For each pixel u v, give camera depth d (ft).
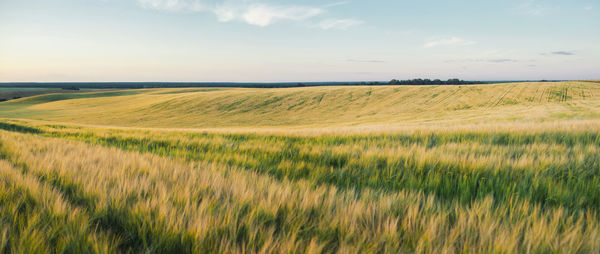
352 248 4.47
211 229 4.88
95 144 18.86
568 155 10.96
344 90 253.44
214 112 211.82
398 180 8.71
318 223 5.33
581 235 4.80
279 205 5.98
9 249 4.50
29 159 10.68
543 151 11.67
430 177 8.46
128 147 17.31
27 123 74.02
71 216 5.25
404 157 10.94
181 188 6.90
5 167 8.75
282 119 187.42
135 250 4.98
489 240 4.66
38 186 6.82
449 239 4.74
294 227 5.17
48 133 35.63
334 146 14.49
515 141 15.49
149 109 231.09
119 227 5.54
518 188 7.32
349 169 9.99
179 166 9.50
